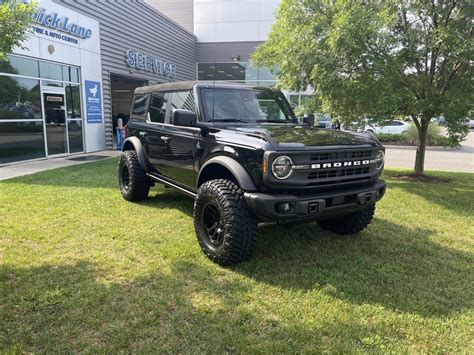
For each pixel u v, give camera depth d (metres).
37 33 10.12
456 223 5.18
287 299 2.98
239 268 3.51
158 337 2.45
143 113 5.67
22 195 6.09
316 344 2.44
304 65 7.83
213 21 21.06
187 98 4.54
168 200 5.98
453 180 8.56
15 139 9.82
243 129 3.84
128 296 2.96
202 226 3.79
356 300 3.00
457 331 2.62
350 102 7.91
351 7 7.05
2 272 3.29
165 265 3.55
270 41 9.48
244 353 2.32
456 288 3.26
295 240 4.33
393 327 2.64
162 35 17.50
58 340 2.40
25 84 10.00
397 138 19.41
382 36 7.12
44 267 3.44
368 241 4.37
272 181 3.17
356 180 3.69
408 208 5.96
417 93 7.91
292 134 3.75
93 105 12.81
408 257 3.93
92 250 3.87
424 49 7.52
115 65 14.01
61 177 7.77
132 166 5.62
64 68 11.42
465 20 7.70
